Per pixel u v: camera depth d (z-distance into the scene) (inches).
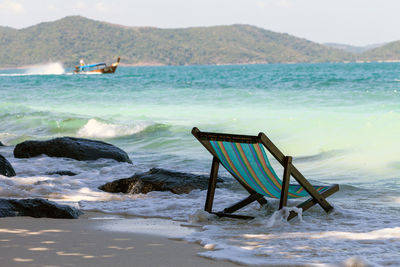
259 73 3590.1
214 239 200.4
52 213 245.4
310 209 271.0
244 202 262.1
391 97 991.6
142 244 188.4
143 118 882.1
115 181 342.3
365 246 186.5
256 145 219.9
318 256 171.0
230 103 1082.1
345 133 599.8
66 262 158.6
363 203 289.9
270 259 166.1
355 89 1312.7
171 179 339.3
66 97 1448.1
